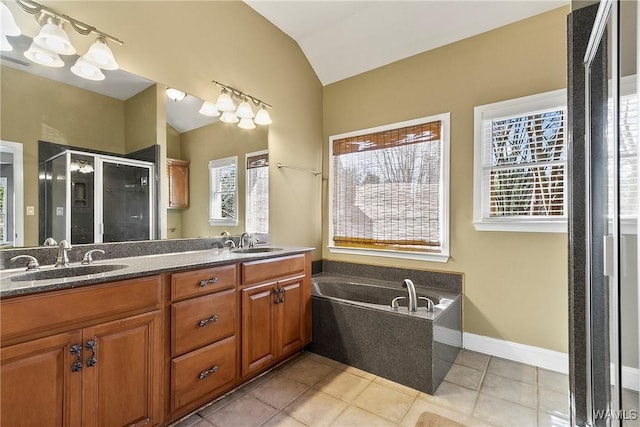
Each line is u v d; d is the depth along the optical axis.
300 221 3.22
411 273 2.90
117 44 1.85
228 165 2.51
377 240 3.14
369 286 2.90
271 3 2.66
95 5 1.75
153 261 1.75
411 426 1.63
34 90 1.57
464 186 2.64
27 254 1.53
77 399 1.23
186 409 1.65
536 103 2.32
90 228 1.77
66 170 1.68
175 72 2.16
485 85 2.54
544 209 2.32
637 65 0.98
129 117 1.93
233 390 1.95
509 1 2.34
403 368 2.04
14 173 1.51
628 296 1.09
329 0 2.62
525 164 2.38
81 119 1.73
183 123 2.22
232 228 2.55
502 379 2.11
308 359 2.40
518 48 2.40
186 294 1.62
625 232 1.12
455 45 2.69
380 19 2.78
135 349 1.41
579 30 1.60
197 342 1.67
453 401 1.85
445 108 2.74
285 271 2.28
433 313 2.07
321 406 1.80
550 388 1.99
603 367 1.40
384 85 3.11
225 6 2.49
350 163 3.34
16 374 1.09
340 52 3.18
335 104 3.46
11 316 1.07
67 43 1.56
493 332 2.49
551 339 2.26
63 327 1.20
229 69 2.52
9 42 1.49
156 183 2.07
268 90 2.86
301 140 3.24
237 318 1.91
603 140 1.38
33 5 1.52
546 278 2.29
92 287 1.27
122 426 1.36
